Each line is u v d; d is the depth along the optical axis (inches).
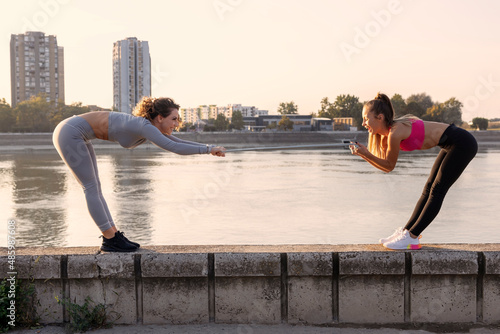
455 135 156.5
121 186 1476.4
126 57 5639.8
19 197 1242.0
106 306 159.8
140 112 168.4
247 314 160.6
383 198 1223.5
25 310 158.2
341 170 2124.8
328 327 157.8
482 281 159.3
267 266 157.6
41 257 157.0
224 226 869.8
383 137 168.6
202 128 6387.8
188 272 158.2
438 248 165.6
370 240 757.9
